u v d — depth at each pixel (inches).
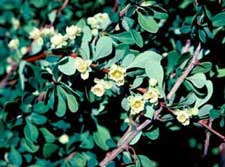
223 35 8.6
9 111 9.3
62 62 7.8
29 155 9.7
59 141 9.7
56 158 9.4
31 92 9.4
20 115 9.3
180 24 9.4
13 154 9.5
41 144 9.5
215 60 8.6
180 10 9.5
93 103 9.1
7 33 12.2
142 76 7.9
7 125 9.6
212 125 8.4
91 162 8.7
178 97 8.2
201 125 8.2
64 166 9.3
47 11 11.1
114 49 8.0
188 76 8.1
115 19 8.4
